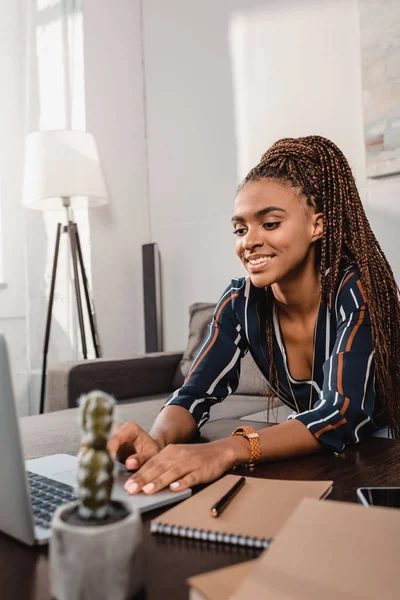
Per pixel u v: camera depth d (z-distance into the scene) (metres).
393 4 2.25
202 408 1.09
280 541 0.38
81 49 3.12
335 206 1.04
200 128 3.12
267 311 1.16
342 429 0.87
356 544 0.37
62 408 2.31
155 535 0.57
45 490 0.68
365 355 0.95
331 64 2.52
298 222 0.98
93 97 3.16
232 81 2.95
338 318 1.04
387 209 2.32
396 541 0.38
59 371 2.32
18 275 3.35
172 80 3.27
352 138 2.46
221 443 0.79
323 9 2.54
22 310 3.35
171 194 3.30
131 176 3.35
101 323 3.16
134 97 3.38
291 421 0.88
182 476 0.71
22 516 0.53
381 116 2.30
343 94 2.48
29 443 1.56
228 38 2.96
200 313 2.65
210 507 0.61
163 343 3.35
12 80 3.35
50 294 2.90
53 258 3.16
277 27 2.73
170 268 3.31
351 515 0.41
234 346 1.19
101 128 3.20
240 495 0.64
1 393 0.51
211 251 3.10
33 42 3.33
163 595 0.44
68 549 0.41
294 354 1.14
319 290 1.07
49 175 2.68
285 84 2.71
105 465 0.43
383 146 2.30
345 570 0.35
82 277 2.95
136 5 3.41
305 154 1.03
